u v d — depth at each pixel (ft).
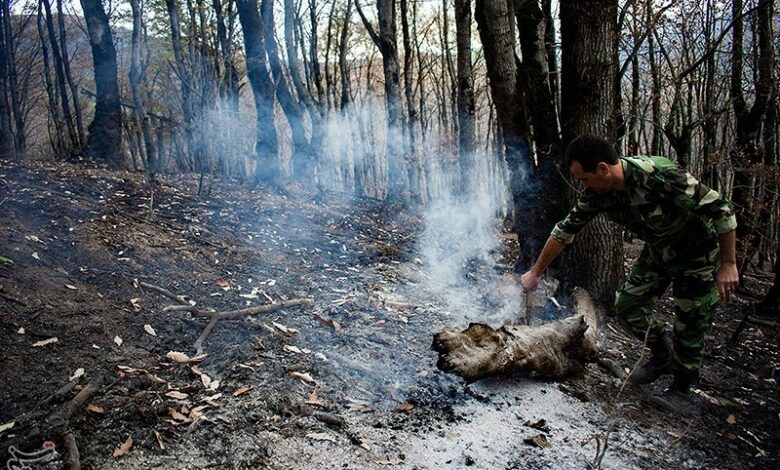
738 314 18.85
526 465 7.96
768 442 10.02
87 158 25.86
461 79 26.45
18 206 14.20
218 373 9.39
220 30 32.63
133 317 10.76
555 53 20.36
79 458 6.94
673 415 10.29
